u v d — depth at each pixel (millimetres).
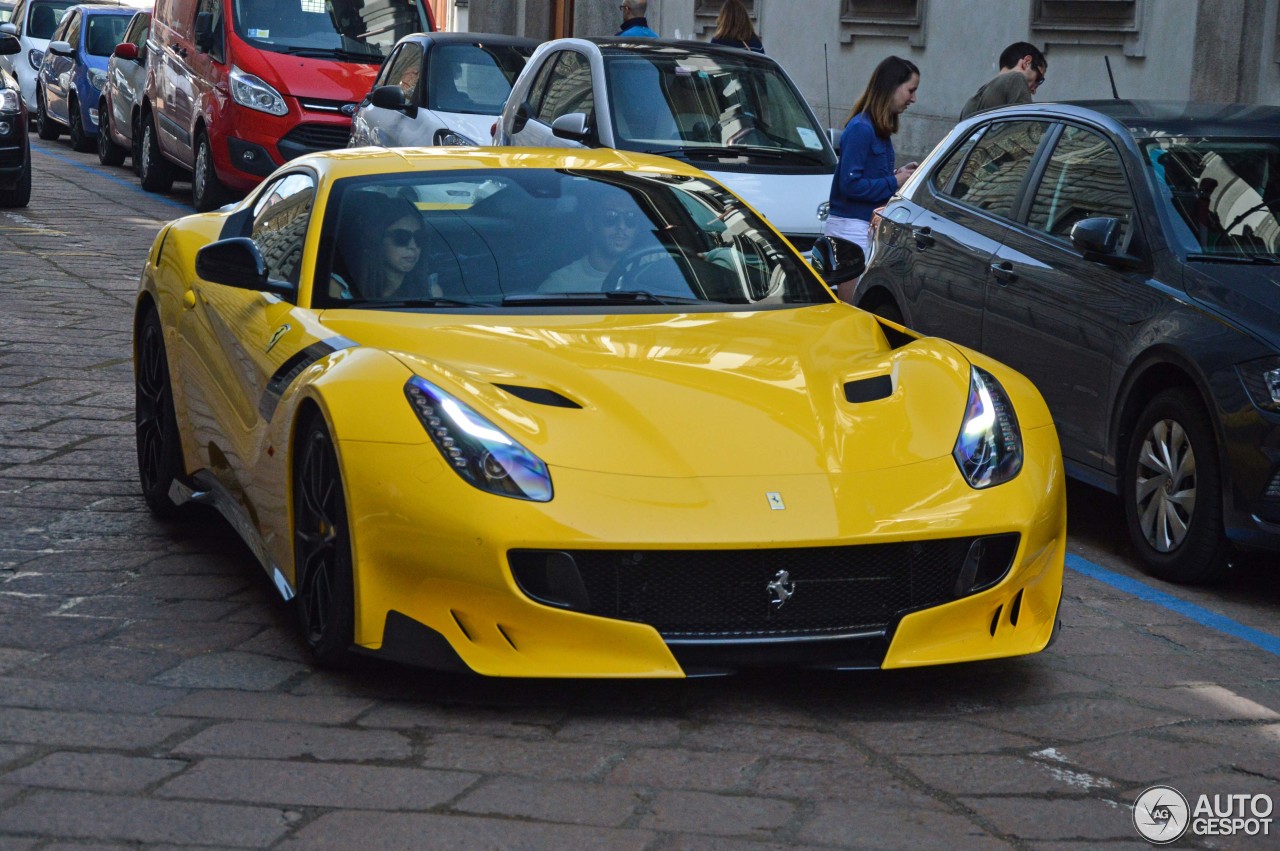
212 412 4973
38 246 12133
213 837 3051
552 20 24203
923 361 4383
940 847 3115
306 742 3553
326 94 14273
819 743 3658
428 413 3807
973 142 7195
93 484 5941
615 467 3775
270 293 4824
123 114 18500
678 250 4973
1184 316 5359
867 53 17031
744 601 3730
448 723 3703
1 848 2975
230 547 5211
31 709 3705
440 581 3701
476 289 4656
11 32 25328
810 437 3941
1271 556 5738
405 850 3018
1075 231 5746
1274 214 5812
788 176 9758
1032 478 4031
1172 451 5336
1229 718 3949
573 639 3689
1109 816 3303
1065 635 4641
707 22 19969
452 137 11969
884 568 3803
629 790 3346
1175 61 12742
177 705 3760
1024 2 14453
